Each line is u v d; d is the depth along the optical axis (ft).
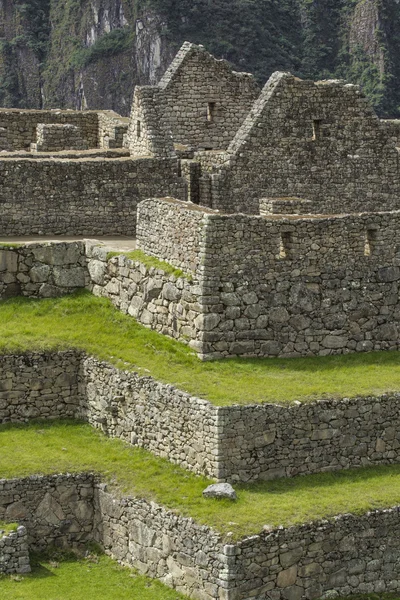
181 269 336.70
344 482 311.06
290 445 311.06
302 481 310.24
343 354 341.00
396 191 412.98
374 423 319.06
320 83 402.72
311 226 335.88
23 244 360.48
